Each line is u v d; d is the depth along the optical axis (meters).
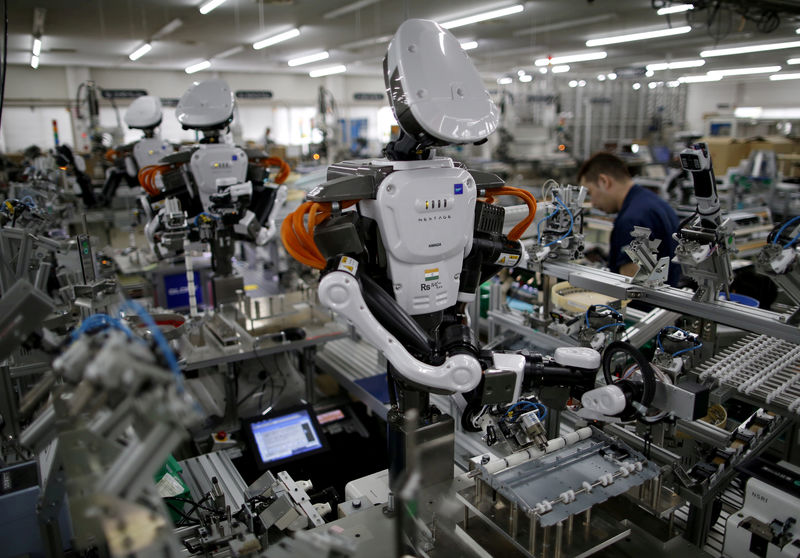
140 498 0.92
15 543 1.62
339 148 12.70
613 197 3.45
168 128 16.27
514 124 12.55
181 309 5.16
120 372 0.80
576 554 1.46
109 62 13.99
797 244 1.56
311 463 2.43
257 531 1.73
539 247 2.16
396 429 1.64
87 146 11.26
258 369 3.38
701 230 1.68
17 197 4.19
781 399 1.67
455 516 1.59
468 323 1.83
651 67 13.22
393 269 1.51
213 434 2.81
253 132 17.72
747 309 1.62
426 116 1.42
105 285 1.85
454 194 1.51
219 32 10.24
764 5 6.58
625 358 1.92
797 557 1.59
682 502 1.69
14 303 1.19
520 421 1.73
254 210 3.55
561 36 10.98
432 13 8.70
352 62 14.94
